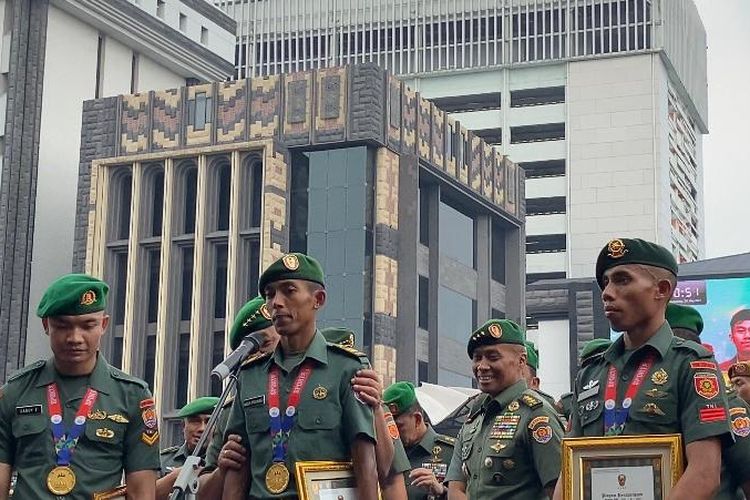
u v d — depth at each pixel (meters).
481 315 52.59
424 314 48.22
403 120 46.38
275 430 5.94
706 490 5.20
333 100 44.78
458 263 51.22
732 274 38.56
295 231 44.84
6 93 49.47
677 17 82.69
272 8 81.06
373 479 5.87
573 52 78.56
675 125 82.88
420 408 9.79
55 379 6.32
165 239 45.56
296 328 6.02
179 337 45.19
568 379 46.28
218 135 45.59
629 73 77.75
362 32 80.19
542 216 77.94
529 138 79.62
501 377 7.68
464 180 50.62
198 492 6.24
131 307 45.44
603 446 5.36
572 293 46.66
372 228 44.62
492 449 7.50
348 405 5.94
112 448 6.27
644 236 76.06
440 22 79.62
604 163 77.31
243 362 6.19
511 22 79.25
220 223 45.53
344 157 44.75
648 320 5.61
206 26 56.72
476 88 79.06
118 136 47.06
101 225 46.72
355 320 43.50
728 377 8.09
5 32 49.94
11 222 48.44
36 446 6.20
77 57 51.22
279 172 44.41
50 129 50.03
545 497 7.34
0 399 6.31
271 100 45.44
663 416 5.44
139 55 53.88
